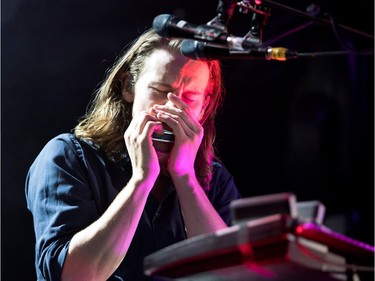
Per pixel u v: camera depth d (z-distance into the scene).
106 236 3.68
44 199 3.93
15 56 7.15
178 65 4.05
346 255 2.42
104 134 4.18
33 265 6.95
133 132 3.88
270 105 7.03
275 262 2.26
